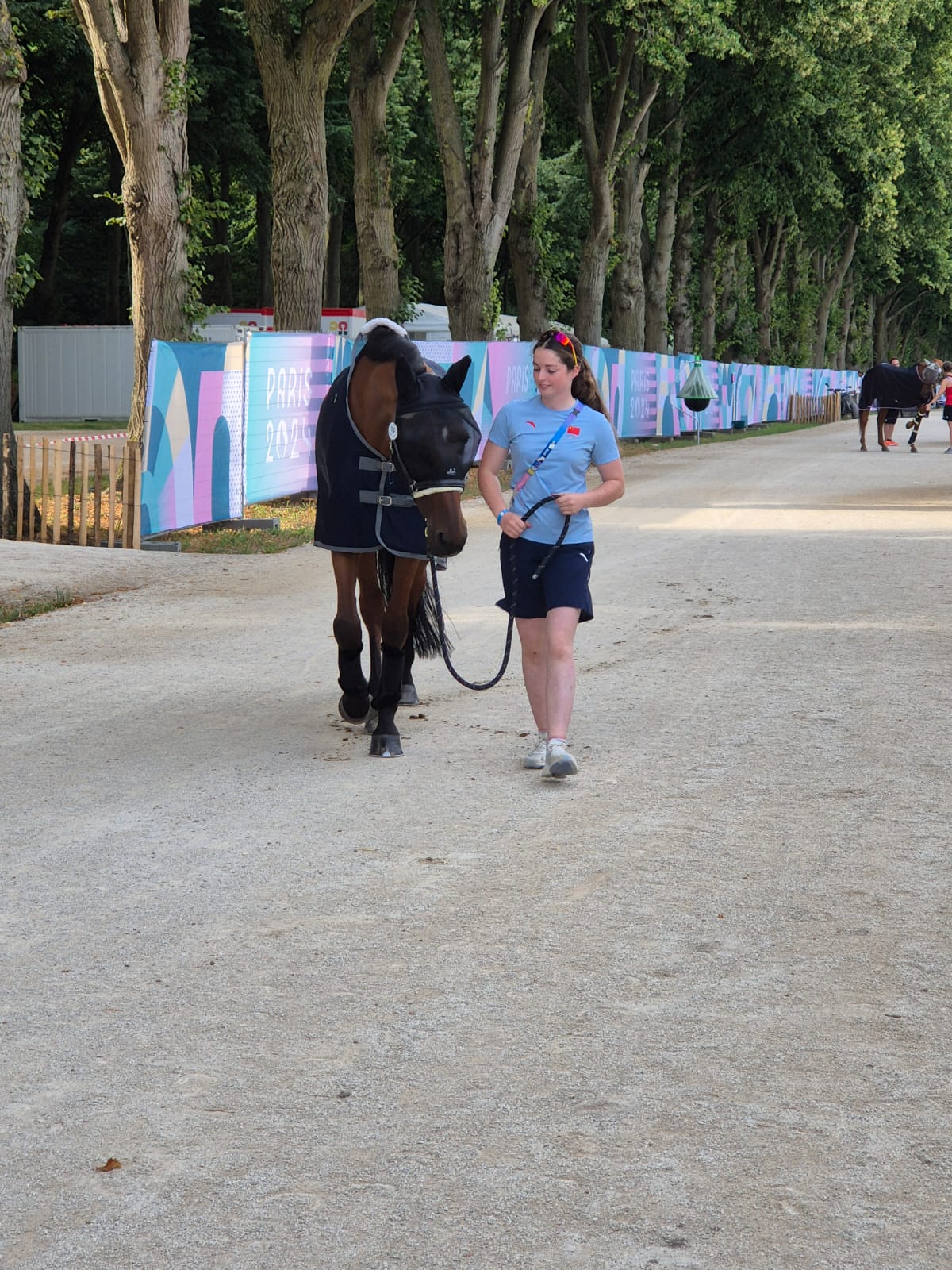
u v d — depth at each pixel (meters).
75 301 54.97
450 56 38.44
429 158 46.00
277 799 6.11
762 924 4.54
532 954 4.32
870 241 61.72
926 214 57.09
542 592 6.35
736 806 5.86
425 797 6.09
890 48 41.09
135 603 11.76
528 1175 3.06
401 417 6.10
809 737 7.00
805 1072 3.52
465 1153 3.16
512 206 30.00
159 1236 2.87
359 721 7.29
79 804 6.07
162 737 7.28
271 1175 3.08
